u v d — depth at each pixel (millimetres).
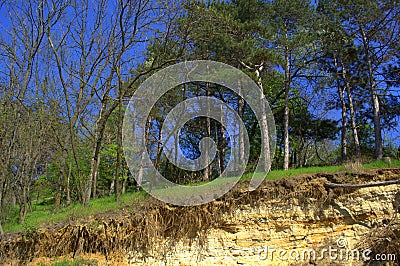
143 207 11609
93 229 10945
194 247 11312
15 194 13484
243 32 17719
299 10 19062
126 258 10945
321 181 12250
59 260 10578
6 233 10984
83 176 16562
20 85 13734
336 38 19875
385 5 18297
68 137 14922
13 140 12852
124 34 13547
